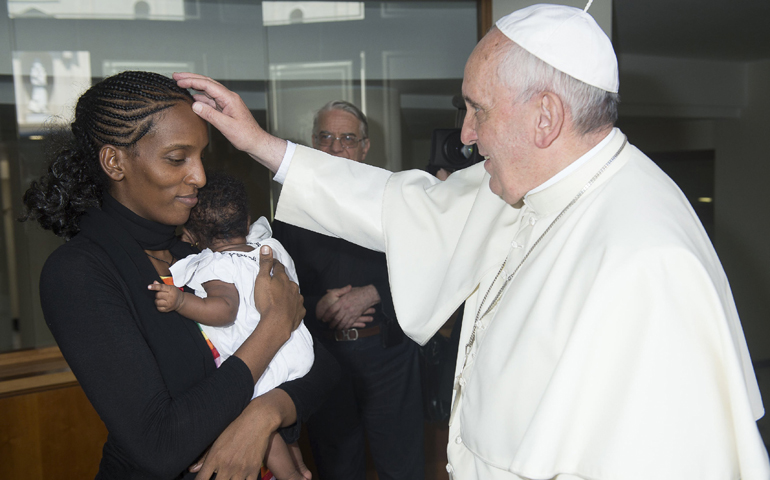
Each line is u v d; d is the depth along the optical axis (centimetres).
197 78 129
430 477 305
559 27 107
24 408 241
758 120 619
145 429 93
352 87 334
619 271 97
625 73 573
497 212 136
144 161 104
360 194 150
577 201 113
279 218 154
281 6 316
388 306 244
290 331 119
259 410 112
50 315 96
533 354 106
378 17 330
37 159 292
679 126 705
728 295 109
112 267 103
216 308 115
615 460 92
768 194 617
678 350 94
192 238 142
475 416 113
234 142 138
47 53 276
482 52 111
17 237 305
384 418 244
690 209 111
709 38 496
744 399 93
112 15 283
